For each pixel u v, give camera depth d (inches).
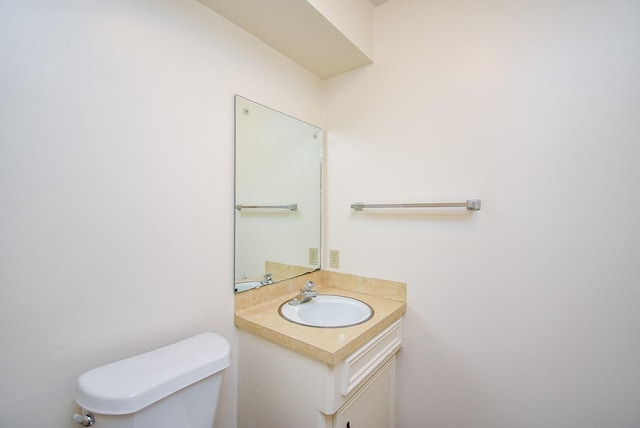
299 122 65.4
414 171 57.7
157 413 31.3
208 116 47.1
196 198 45.6
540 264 45.5
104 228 35.7
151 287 40.1
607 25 40.6
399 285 59.6
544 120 45.0
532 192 46.0
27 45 30.2
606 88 40.7
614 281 40.5
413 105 57.9
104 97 35.5
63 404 32.8
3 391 29.2
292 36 54.6
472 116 51.3
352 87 66.9
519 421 47.8
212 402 36.9
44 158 31.3
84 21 33.9
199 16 45.7
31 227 30.6
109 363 35.9
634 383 39.5
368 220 64.0
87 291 34.4
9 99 29.2
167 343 41.9
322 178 71.6
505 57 48.3
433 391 55.7
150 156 39.9
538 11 45.5
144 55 39.2
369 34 61.9
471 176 51.4
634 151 39.1
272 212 59.0
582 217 42.4
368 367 46.6
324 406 39.7
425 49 56.5
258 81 55.7
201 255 46.3
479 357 51.1
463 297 52.4
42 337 31.4
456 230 53.0
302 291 61.1
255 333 48.0
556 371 44.7
